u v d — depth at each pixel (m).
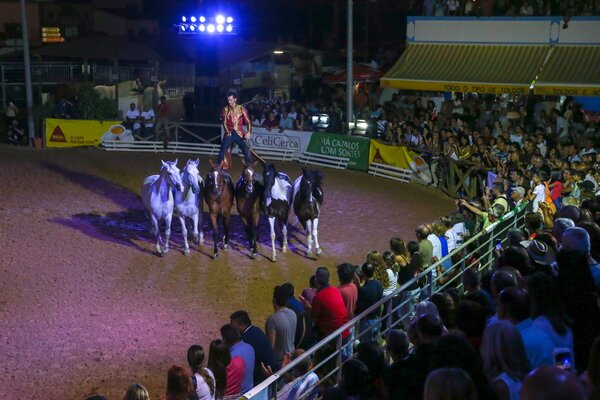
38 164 24.78
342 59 40.47
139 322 13.30
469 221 14.55
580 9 25.61
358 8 45.50
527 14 26.28
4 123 29.05
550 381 3.58
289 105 29.78
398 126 26.30
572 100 27.00
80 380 11.13
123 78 36.75
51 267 15.66
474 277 8.23
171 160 27.00
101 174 24.16
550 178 17.69
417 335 6.61
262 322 13.56
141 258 16.67
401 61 27.77
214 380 7.68
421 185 24.77
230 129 18.12
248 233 17.06
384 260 11.21
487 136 23.55
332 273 16.45
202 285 15.30
